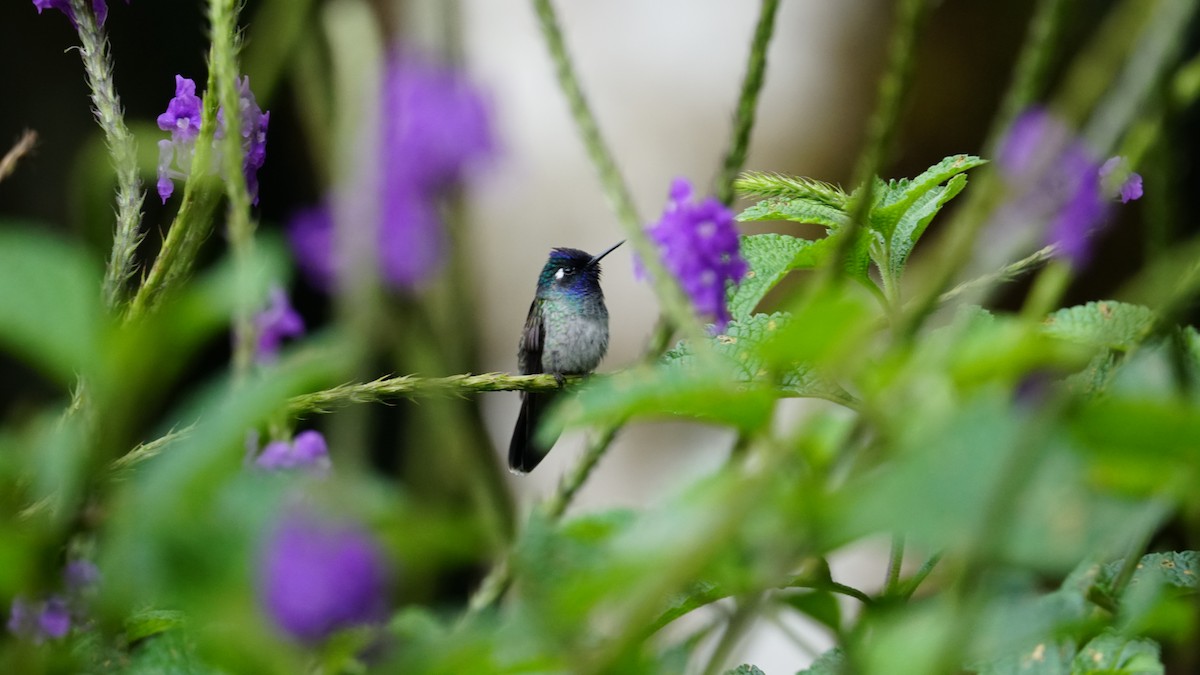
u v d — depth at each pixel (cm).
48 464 67
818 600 95
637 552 58
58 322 57
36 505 75
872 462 63
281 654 61
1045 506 50
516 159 56
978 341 66
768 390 69
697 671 79
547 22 85
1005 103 65
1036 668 83
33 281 57
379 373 80
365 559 54
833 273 72
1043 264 94
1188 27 58
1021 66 64
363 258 57
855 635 82
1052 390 63
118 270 99
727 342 94
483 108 55
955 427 51
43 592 68
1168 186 69
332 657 67
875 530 50
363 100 57
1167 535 88
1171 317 75
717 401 67
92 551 72
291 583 54
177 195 102
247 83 94
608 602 58
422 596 61
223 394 63
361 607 54
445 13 56
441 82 55
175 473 56
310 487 56
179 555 57
